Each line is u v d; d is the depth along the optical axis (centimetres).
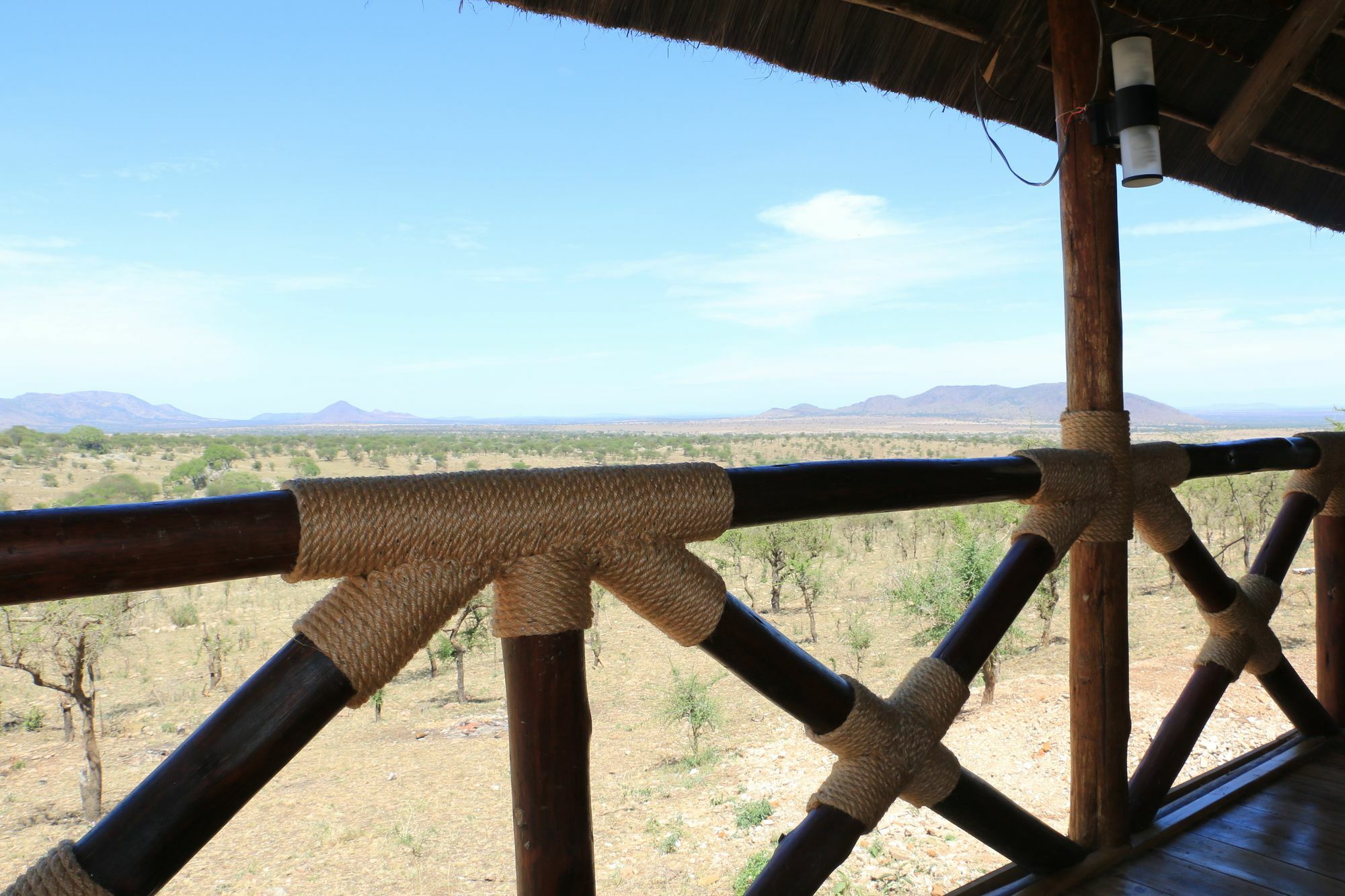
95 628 841
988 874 180
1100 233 189
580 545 105
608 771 1002
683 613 114
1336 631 274
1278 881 181
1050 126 250
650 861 727
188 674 1338
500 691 1405
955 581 1192
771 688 128
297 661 90
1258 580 243
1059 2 193
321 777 1015
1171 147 275
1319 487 260
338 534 88
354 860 776
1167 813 210
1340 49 255
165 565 81
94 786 834
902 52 220
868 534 2664
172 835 82
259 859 786
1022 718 966
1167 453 205
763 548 1656
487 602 1250
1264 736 715
